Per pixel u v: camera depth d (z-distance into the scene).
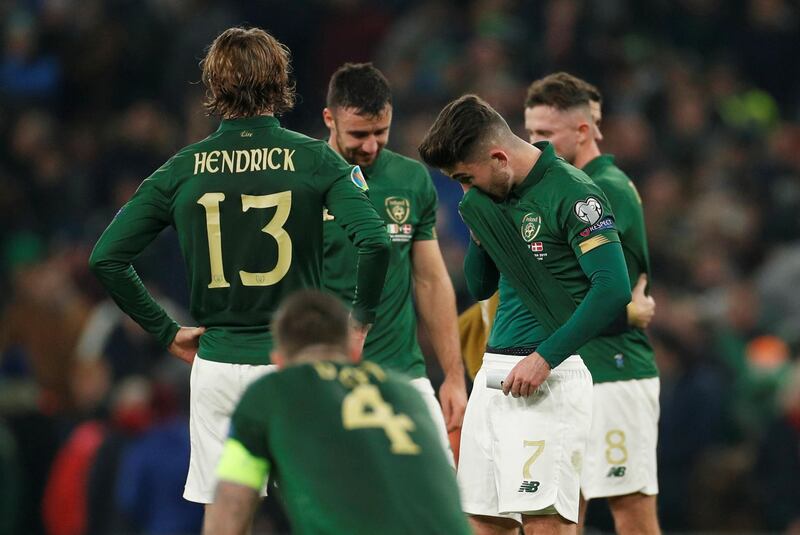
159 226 20.39
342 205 19.69
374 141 23.11
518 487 20.77
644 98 54.31
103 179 54.34
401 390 16.81
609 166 24.22
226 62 19.91
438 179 45.38
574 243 20.05
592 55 53.84
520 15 57.00
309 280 19.91
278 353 17.11
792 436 39.19
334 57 59.75
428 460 16.28
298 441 16.09
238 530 16.20
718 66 58.81
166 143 55.06
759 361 42.44
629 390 23.81
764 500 39.09
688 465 40.16
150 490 36.72
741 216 50.72
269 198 19.64
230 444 16.42
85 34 60.06
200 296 20.09
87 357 43.41
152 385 38.53
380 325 23.36
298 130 58.84
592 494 23.72
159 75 59.53
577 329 19.70
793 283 47.50
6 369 43.19
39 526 41.09
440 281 24.45
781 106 59.94
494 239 20.89
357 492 15.82
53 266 48.69
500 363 21.00
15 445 41.03
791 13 61.22
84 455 38.91
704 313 45.06
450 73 54.00
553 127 24.05
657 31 59.50
